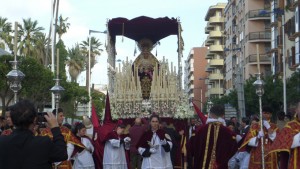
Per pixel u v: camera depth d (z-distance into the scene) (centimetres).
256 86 1285
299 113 919
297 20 4222
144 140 1331
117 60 2478
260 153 1284
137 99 2231
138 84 2272
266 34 6750
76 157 1377
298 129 918
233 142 1173
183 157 1842
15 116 613
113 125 1594
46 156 612
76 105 5216
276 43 5253
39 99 4134
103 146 1572
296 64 4312
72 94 4703
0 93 3869
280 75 4906
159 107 2206
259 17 6744
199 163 1180
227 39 8875
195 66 13500
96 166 1505
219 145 1170
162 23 2420
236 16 7900
